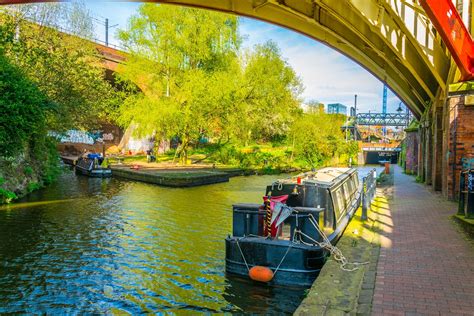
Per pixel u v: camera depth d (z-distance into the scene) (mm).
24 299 6777
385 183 20531
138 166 28938
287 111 38750
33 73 19266
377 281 5383
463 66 9492
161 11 29969
